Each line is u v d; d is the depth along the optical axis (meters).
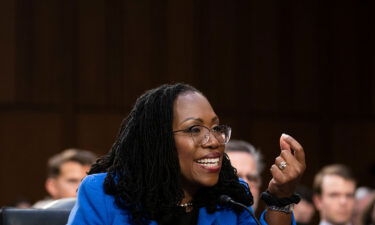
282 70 9.09
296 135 9.19
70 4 8.05
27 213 2.32
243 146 3.55
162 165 2.06
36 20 7.93
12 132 7.89
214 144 2.04
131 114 2.15
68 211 2.36
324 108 9.34
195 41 8.62
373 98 9.57
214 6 8.73
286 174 2.12
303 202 6.01
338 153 9.41
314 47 9.27
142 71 8.34
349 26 9.45
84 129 8.11
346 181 5.33
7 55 7.84
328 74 9.34
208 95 8.67
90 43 8.14
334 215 5.33
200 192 2.14
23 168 7.92
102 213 2.07
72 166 4.97
